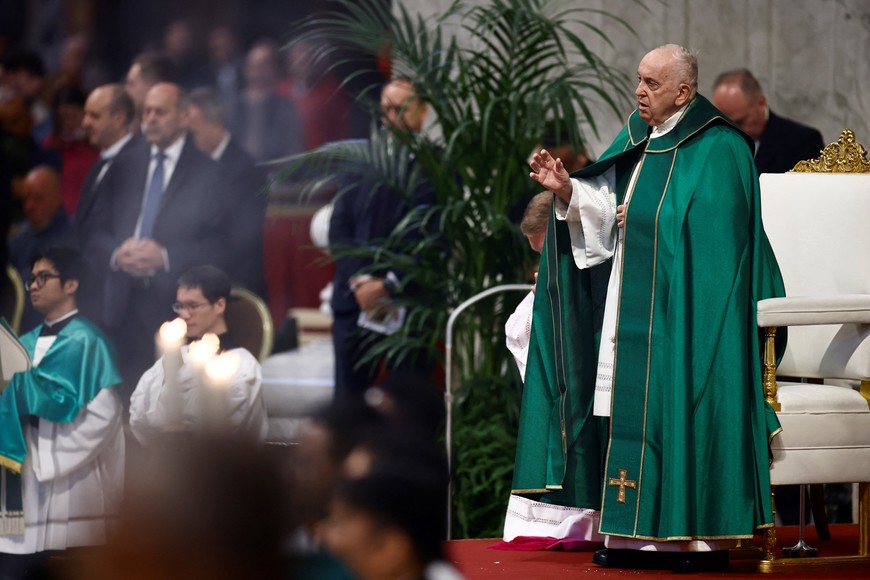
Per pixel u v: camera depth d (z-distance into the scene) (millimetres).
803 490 14867
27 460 19125
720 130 14406
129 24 39844
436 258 21641
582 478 14906
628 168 14906
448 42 27000
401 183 22188
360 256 22969
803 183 16375
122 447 19922
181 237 24141
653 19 27484
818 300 13992
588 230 14711
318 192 32344
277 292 32125
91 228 24578
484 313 21422
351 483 4250
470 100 22109
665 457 13773
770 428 13891
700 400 13711
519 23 20922
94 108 25109
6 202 26516
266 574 3295
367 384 22781
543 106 20922
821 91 27391
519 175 21625
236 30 38719
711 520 13586
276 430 9617
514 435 20891
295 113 36062
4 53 39719
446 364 19594
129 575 3176
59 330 20141
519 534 16703
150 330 23391
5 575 18281
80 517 19188
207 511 3230
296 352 26703
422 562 4336
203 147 25250
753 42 27516
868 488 14742
